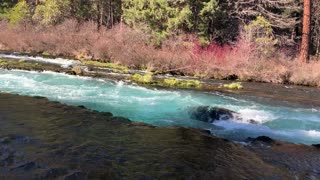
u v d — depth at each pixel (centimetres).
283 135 1080
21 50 3045
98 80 1809
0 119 904
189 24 2858
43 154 686
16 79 1667
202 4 2902
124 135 866
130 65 2509
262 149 864
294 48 3469
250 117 1252
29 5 4397
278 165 751
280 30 3738
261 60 2456
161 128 971
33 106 1085
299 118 1304
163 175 641
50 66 2150
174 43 2684
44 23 3609
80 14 3947
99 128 906
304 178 685
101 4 4219
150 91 1614
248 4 3394
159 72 2345
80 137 815
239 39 2812
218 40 3186
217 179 647
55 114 1007
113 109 1241
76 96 1406
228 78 2358
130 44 2712
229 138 988
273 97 1733
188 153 777
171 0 2858
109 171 636
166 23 2869
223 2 3216
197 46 2706
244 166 727
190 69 2394
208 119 1187
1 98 1167
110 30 3309
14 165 625
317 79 2345
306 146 917
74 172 615
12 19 3766
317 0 3941
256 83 2261
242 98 1634
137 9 3077
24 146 720
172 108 1316
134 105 1323
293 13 3797
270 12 3462
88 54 2853
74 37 3020
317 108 1520
